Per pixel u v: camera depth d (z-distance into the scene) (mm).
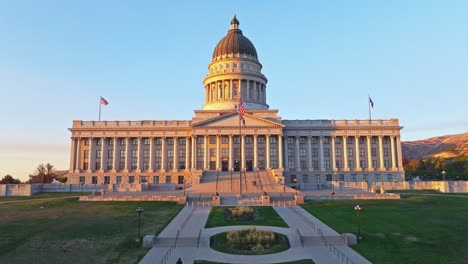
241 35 127312
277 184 82438
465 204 59438
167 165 106000
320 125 107000
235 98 116438
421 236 38344
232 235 36625
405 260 30766
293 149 106812
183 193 73875
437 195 70750
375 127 105688
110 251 34031
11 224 43969
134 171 105062
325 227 42500
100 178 104812
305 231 40250
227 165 100812
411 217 48406
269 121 100562
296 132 106500
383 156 105250
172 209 55781
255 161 100062
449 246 34875
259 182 84312
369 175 104125
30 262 31016
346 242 36000
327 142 107125
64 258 32094
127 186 84125
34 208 57719
